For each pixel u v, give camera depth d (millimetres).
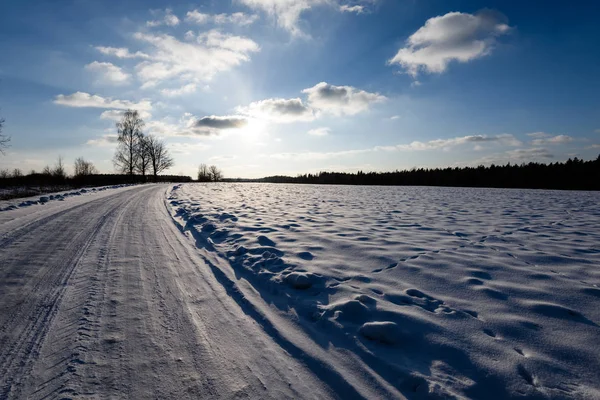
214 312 3367
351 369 2406
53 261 4906
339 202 15711
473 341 2682
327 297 3717
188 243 6535
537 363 2369
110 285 3982
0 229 7227
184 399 2043
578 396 2023
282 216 10055
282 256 5363
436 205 14828
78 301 3475
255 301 3693
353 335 2838
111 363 2389
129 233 7199
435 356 2525
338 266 4812
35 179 29516
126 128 43625
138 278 4285
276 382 2260
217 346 2701
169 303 3541
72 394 2035
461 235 7250
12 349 2527
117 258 5172
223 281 4344
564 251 5816
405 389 2197
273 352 2645
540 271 4562
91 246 5891
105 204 12570
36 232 6977
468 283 4066
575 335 2773
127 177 42531
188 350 2619
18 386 2102
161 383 2189
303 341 2824
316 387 2229
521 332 2824
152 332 2883
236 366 2428
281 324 3146
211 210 11320
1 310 3203
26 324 2939
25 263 4766
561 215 11250
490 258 5223
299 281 4023
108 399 2006
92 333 2812
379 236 6922
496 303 3457
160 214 10484
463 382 2195
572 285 3992
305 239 6609
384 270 4633
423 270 4574
